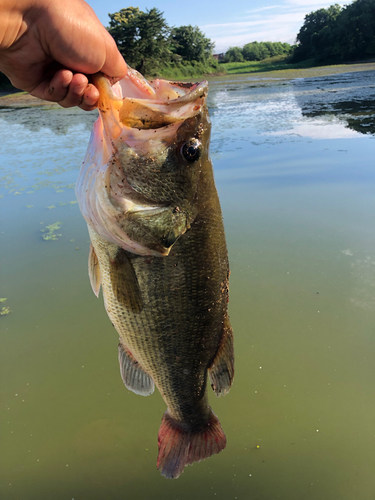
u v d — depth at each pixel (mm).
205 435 463
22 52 285
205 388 454
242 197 1179
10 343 717
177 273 373
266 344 685
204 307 396
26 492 513
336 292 777
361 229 958
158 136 328
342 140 1643
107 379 653
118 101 316
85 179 347
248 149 1640
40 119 3230
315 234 964
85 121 2920
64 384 646
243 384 626
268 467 528
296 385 619
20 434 578
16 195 1338
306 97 3293
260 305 766
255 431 565
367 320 708
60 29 276
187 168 338
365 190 1136
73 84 294
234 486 512
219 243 385
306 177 1272
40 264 933
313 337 691
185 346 407
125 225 328
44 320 768
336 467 521
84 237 1037
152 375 419
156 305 378
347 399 594
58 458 549
